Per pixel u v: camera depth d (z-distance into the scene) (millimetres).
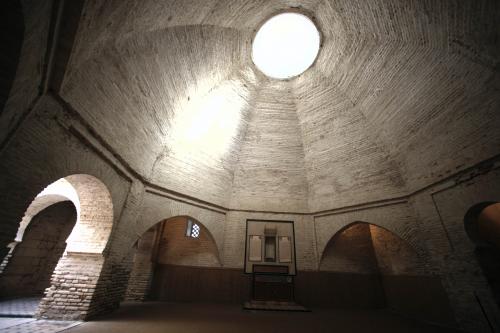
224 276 9117
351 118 8906
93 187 5941
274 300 8562
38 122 3756
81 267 5738
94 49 4234
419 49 6215
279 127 10156
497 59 4871
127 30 4695
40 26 2893
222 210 9797
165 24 5453
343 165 9391
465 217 6000
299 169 10305
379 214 8375
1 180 3297
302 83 9539
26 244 8820
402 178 7992
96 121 4941
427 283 7223
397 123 7602
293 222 9867
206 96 8375
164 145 7836
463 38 5227
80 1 3246
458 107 5910
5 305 6785
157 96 6480
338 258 9703
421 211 7254
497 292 5371
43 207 8766
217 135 9422
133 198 6969
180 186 8555
